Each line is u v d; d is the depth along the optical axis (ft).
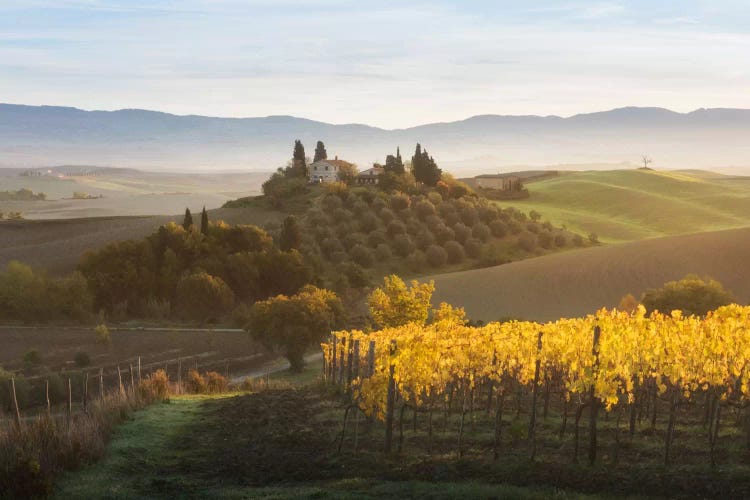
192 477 67.26
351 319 323.78
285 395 115.96
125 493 60.75
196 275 348.18
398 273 483.92
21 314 318.65
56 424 80.89
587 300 360.07
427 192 620.49
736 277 365.40
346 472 65.98
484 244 541.75
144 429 88.17
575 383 67.92
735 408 81.51
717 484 55.72
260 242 424.05
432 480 61.98
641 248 410.11
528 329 98.43
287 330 212.64
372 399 74.95
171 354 246.06
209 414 99.81
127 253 392.47
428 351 77.92
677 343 79.87
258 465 70.44
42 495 60.44
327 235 508.53
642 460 65.10
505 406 94.48
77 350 251.60
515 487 57.26
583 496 54.19
